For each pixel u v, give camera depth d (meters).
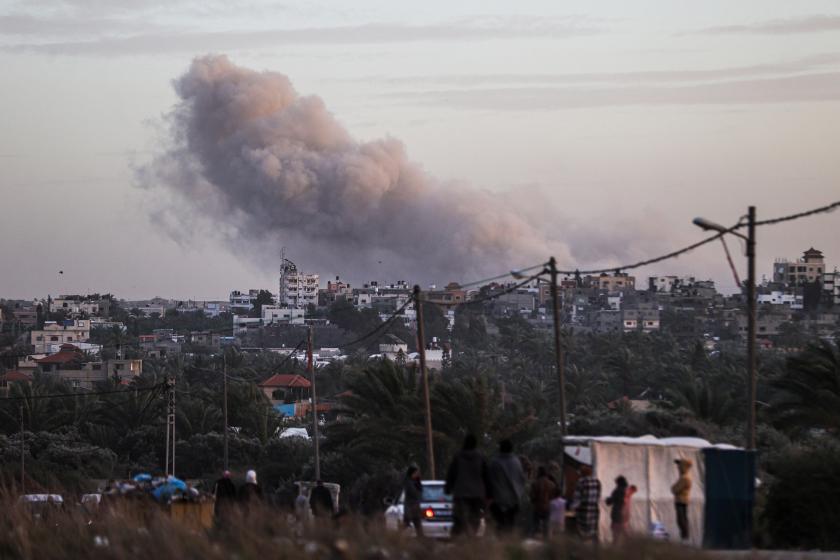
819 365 158.38
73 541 77.19
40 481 176.88
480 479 68.00
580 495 73.19
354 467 194.50
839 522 88.50
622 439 83.31
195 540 68.94
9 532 80.56
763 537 88.50
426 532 86.75
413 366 186.62
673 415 156.75
